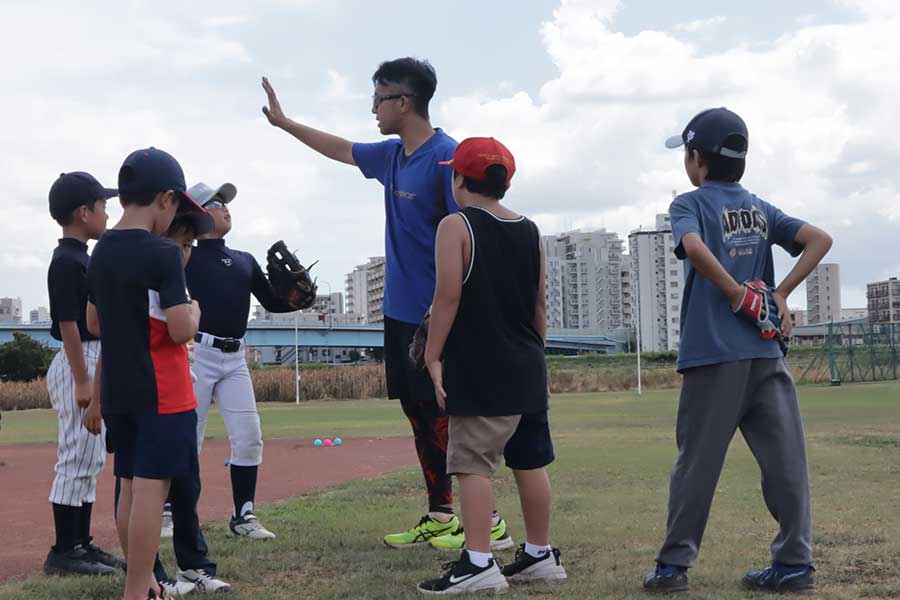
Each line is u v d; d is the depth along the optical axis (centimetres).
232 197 614
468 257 420
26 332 6794
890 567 455
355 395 4553
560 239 17250
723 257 418
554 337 10569
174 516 435
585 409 2483
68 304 482
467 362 419
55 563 499
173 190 398
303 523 637
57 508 500
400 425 1962
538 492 443
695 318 415
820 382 4519
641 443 1272
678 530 409
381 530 606
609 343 10881
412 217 550
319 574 473
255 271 624
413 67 551
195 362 589
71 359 482
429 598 412
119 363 386
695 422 412
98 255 392
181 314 382
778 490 411
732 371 408
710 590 412
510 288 426
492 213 433
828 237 419
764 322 407
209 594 429
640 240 13512
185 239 439
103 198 503
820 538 527
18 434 1950
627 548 526
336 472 1014
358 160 596
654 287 13462
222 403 597
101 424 470
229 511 732
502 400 419
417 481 873
